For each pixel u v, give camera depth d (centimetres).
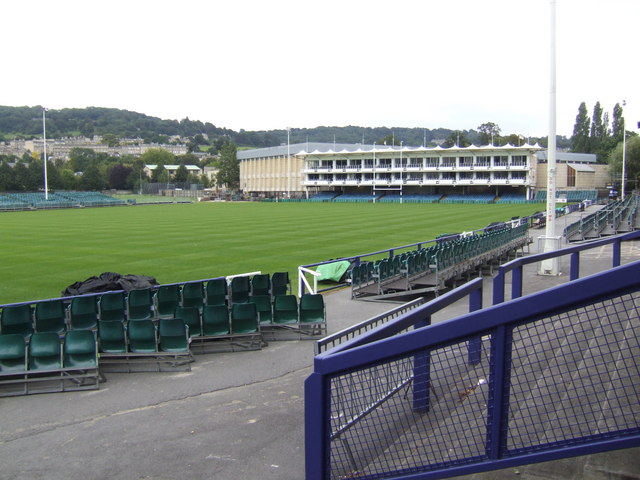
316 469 409
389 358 383
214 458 645
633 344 652
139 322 1020
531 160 9944
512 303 351
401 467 460
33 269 2333
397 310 815
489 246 2119
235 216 5697
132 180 16175
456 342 371
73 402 846
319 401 400
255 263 2436
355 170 11244
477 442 488
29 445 698
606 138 13688
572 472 448
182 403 830
